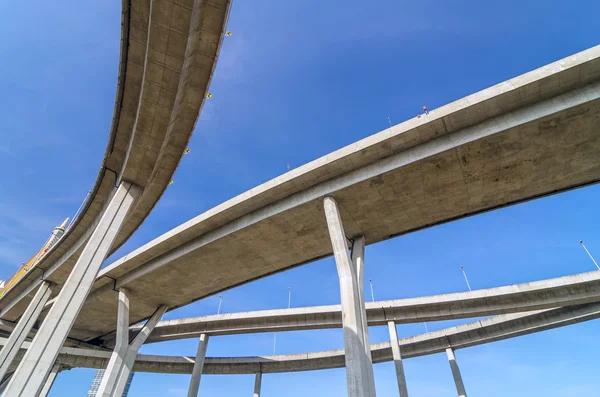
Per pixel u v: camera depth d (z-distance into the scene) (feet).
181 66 50.60
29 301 124.47
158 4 43.27
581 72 51.26
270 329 128.47
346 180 67.46
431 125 59.16
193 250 86.12
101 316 128.88
